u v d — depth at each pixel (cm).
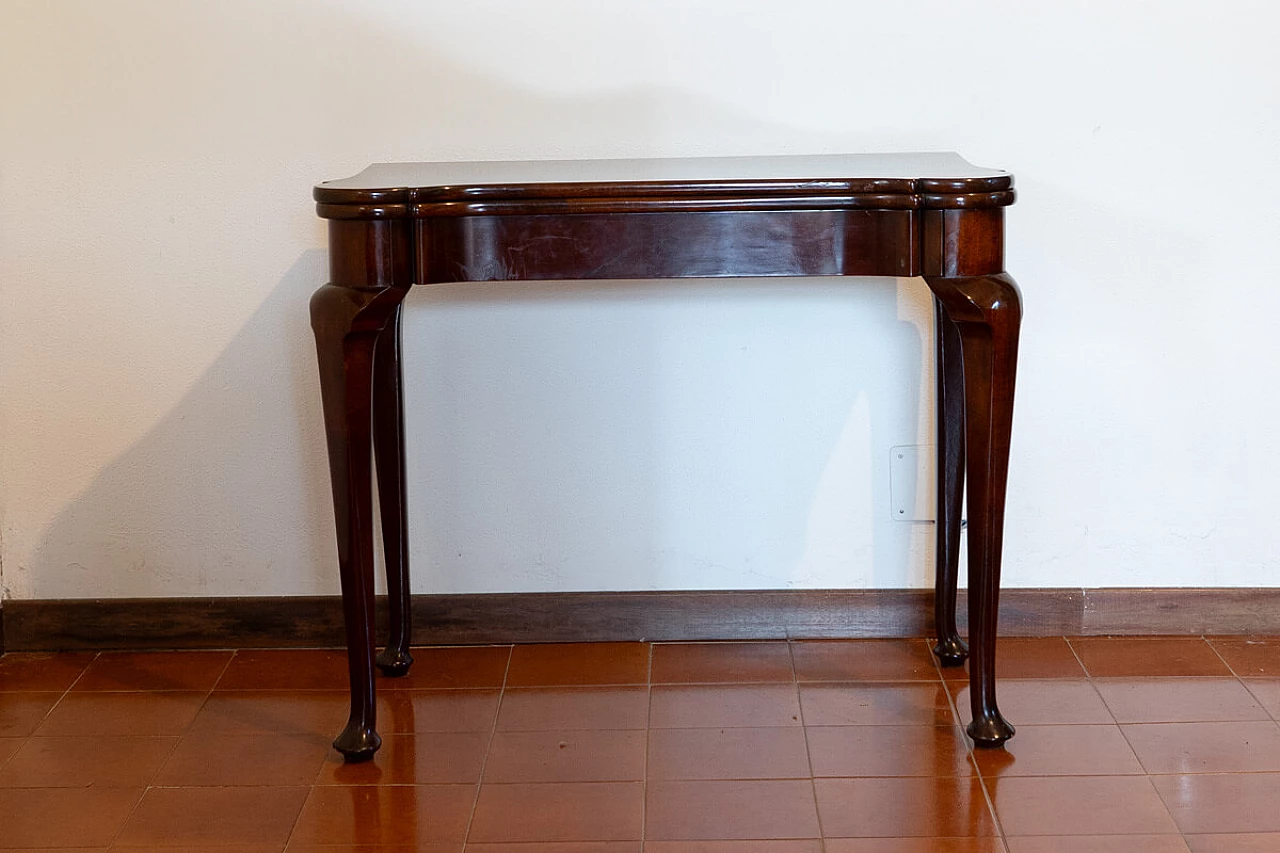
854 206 182
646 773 196
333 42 225
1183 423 235
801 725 210
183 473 240
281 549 243
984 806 185
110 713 219
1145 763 195
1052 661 231
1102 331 232
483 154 229
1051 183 228
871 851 175
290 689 228
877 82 225
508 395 237
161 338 236
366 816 186
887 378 235
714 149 228
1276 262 229
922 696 219
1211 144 225
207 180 230
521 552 243
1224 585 240
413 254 185
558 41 225
